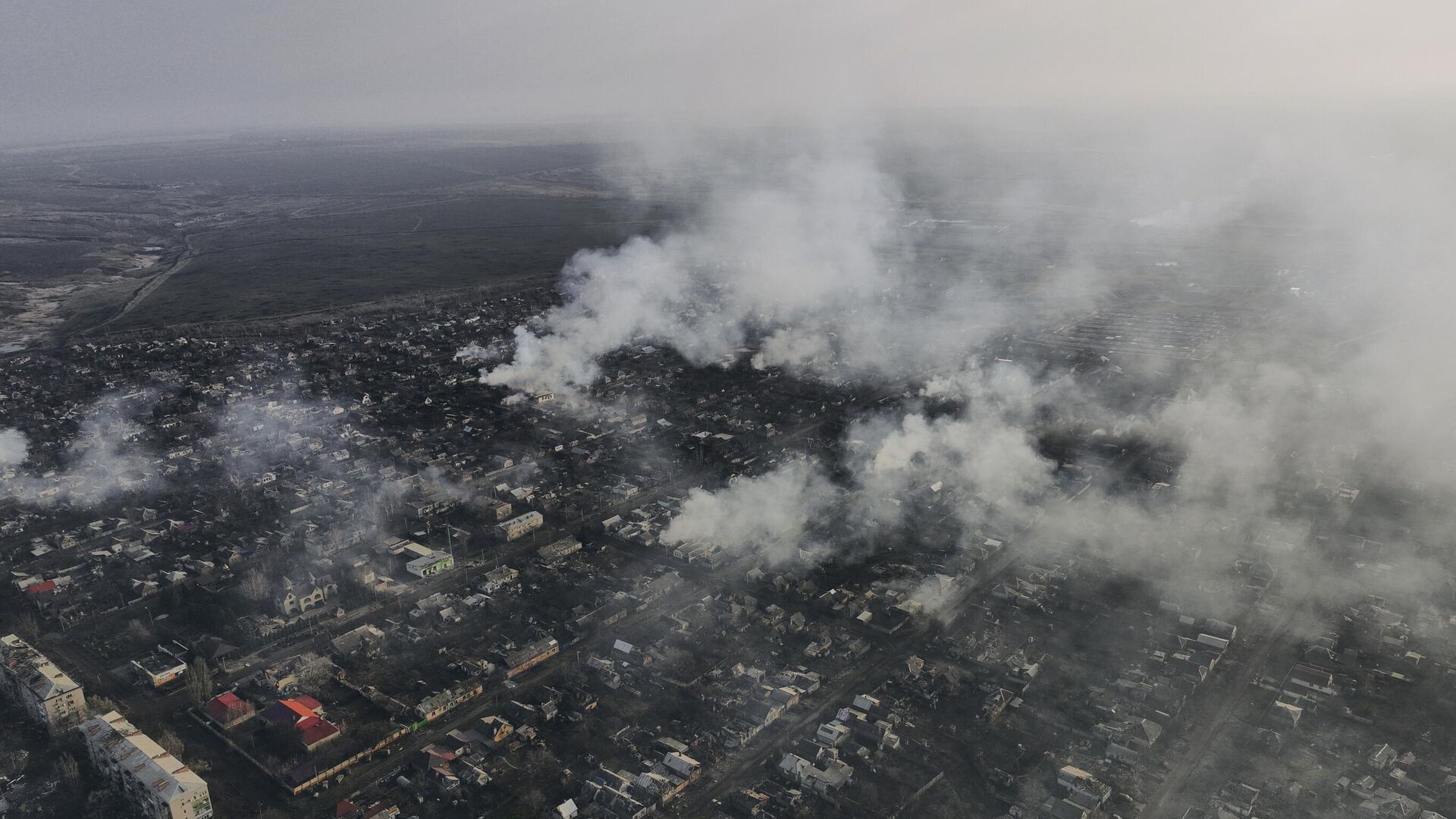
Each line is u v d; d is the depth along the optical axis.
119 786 194.88
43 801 192.75
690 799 192.25
